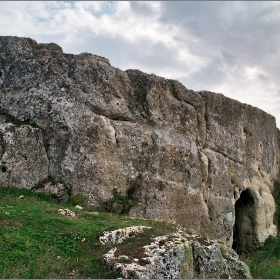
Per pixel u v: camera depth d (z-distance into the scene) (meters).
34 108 11.01
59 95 11.09
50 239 7.18
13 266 6.25
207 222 13.40
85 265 6.58
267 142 18.30
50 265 6.43
